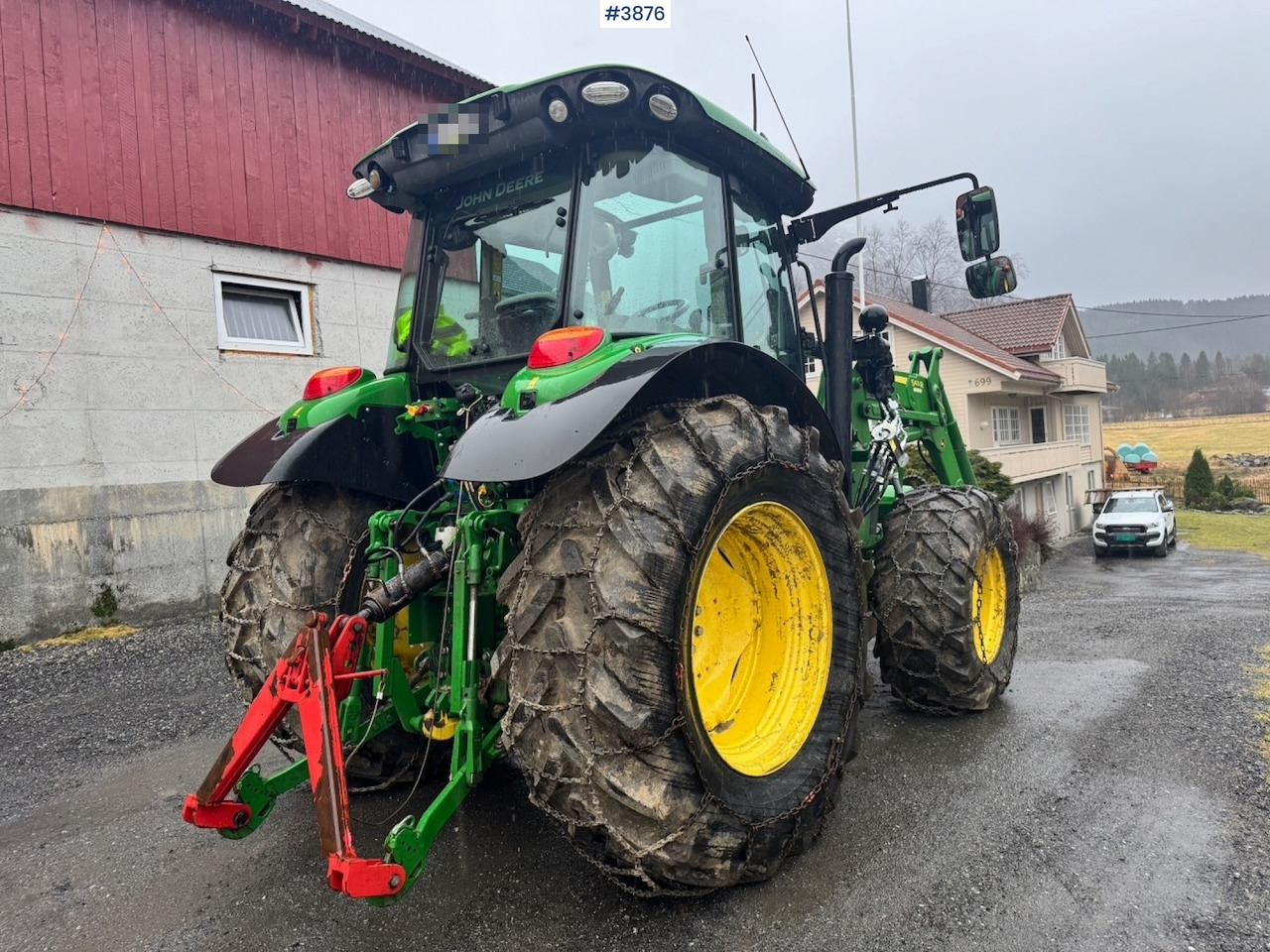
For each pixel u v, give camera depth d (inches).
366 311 366.6
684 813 84.7
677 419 95.7
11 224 269.4
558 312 109.3
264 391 328.2
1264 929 88.7
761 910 92.8
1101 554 853.8
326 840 75.9
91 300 286.0
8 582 262.2
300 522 119.3
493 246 121.8
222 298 324.5
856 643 112.5
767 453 98.3
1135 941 86.7
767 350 143.3
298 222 344.8
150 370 298.7
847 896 95.7
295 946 88.3
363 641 86.6
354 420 122.7
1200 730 155.9
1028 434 1024.2
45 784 144.7
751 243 138.6
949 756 142.6
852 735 110.6
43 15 279.9
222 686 210.7
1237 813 118.2
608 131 108.6
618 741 80.9
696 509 87.6
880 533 177.3
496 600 98.4
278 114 340.5
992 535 167.0
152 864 110.0
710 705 104.7
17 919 96.6
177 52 312.2
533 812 120.8
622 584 82.6
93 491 281.9
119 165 294.8
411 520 117.0
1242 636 267.3
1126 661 221.6
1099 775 133.0
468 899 96.4
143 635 275.3
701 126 114.1
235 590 120.0
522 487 103.9
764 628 111.0
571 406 86.7
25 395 269.9
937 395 226.8
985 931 88.6
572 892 97.4
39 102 277.4
